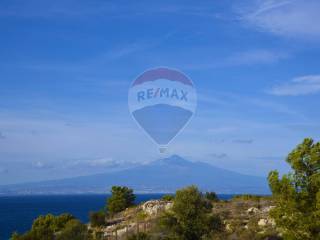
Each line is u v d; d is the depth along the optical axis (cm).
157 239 4950
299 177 3662
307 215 3581
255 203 6931
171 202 7738
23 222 14750
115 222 7481
